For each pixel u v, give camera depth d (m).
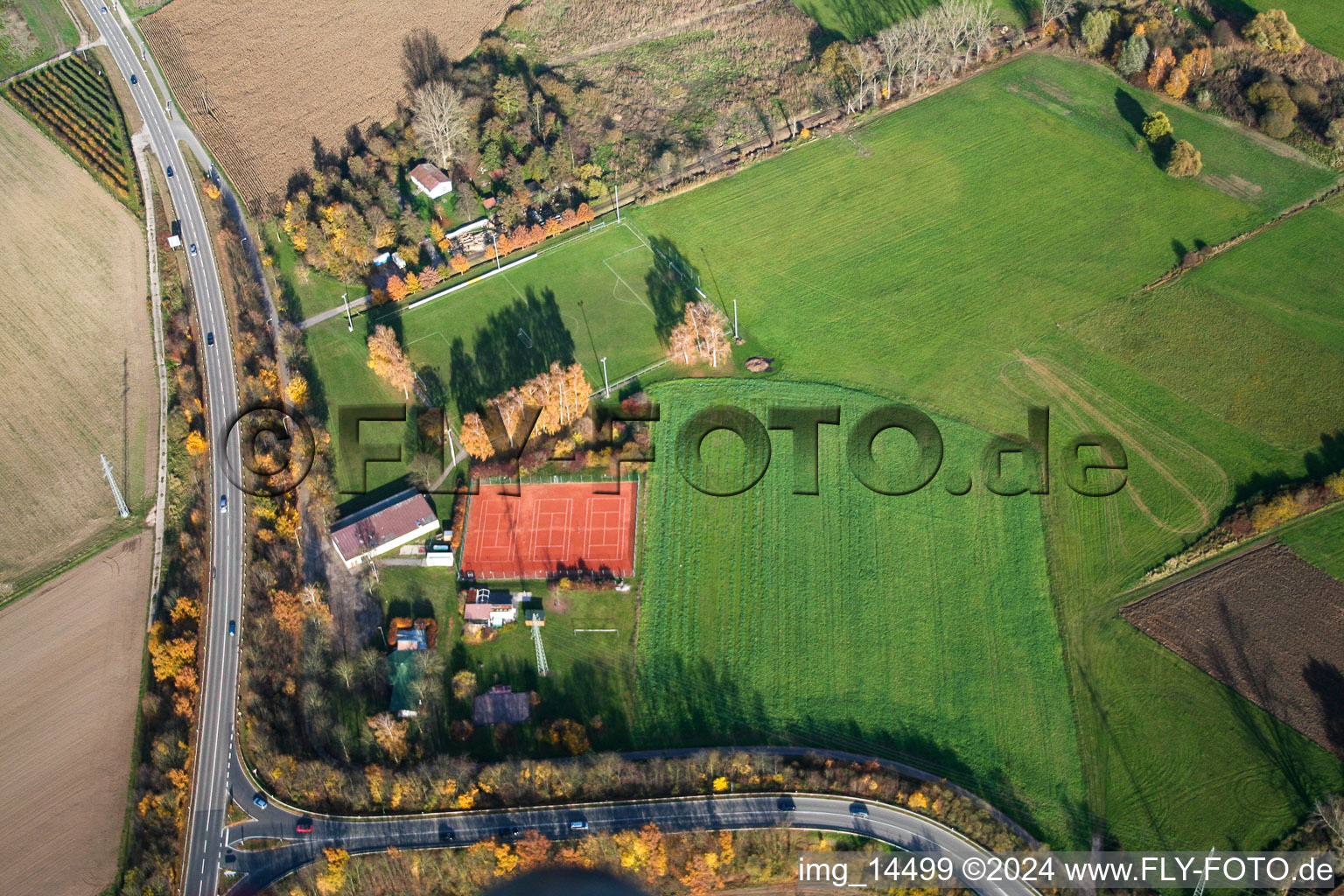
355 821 164.88
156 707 177.12
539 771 166.50
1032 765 170.00
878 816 164.00
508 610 188.12
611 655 184.75
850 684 180.25
